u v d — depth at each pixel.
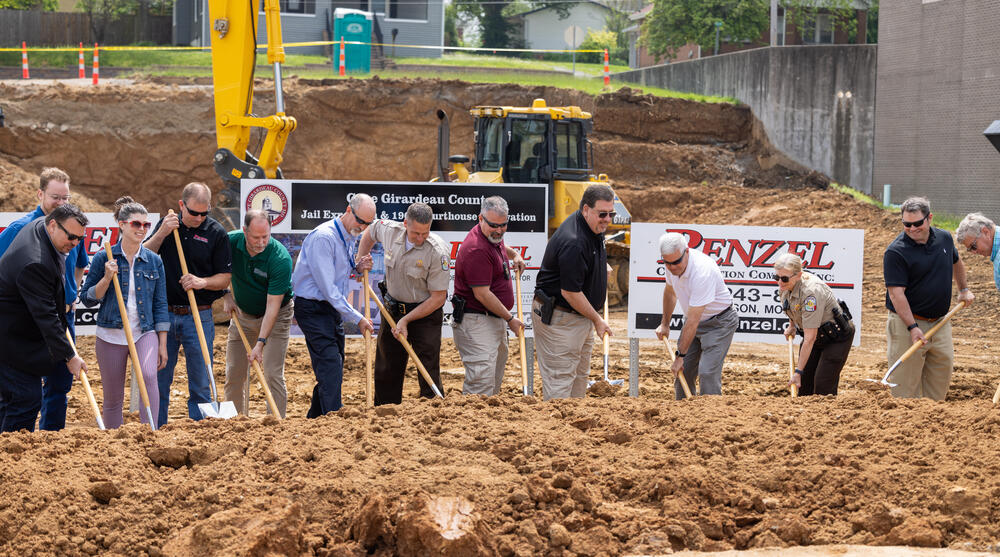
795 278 7.60
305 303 7.86
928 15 21.81
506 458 5.57
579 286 7.56
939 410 6.12
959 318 15.11
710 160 26.06
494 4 60.53
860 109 24.91
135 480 5.29
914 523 4.73
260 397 10.45
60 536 4.79
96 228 9.66
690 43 38.88
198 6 34.75
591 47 57.94
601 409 6.45
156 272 7.37
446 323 9.73
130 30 35.69
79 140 23.09
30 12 33.62
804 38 38.31
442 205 9.66
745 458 5.49
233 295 8.16
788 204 22.95
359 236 8.67
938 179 21.64
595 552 4.66
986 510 4.79
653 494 5.12
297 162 24.94
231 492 5.10
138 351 7.29
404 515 4.64
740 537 4.83
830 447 5.59
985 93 20.39
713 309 7.86
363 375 11.81
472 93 26.47
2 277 6.43
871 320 15.45
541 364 7.93
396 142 25.66
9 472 5.25
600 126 26.56
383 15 35.78
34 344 6.59
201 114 24.06
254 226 7.56
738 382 11.51
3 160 22.03
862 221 20.91
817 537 4.75
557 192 16.61
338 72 28.36
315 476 5.25
